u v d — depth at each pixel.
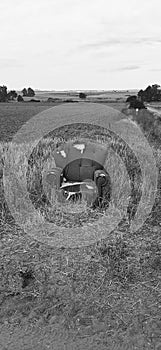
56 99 76.81
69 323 3.35
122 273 4.11
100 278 4.00
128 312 3.49
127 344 3.12
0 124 26.70
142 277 4.06
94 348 3.08
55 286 3.84
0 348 3.10
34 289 3.82
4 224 5.34
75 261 4.34
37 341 3.17
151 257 4.43
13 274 4.05
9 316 3.47
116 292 3.79
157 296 3.73
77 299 3.64
